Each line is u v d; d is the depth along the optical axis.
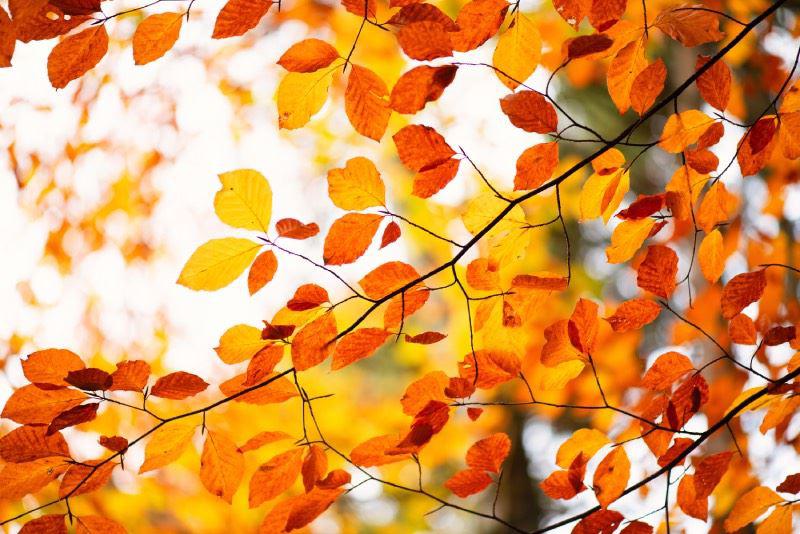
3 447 2.09
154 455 2.13
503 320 2.15
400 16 2.02
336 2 3.71
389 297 2.12
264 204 2.08
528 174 2.12
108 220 4.21
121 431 3.82
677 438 2.20
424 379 2.14
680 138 2.13
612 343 4.52
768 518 2.21
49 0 2.00
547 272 2.13
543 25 3.65
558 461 2.18
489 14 2.06
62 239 4.07
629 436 3.23
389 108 2.07
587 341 2.16
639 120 2.12
